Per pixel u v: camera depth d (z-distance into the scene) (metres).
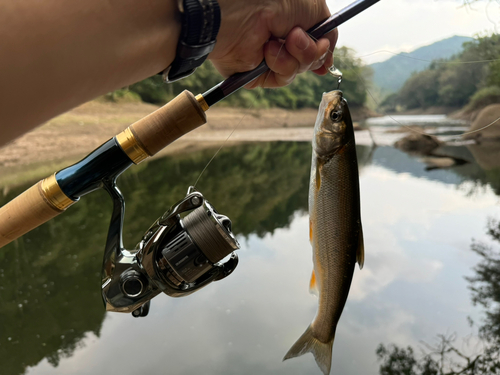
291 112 6.10
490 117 3.82
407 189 2.19
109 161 0.24
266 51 0.29
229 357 0.81
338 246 0.35
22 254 1.36
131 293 0.27
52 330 0.93
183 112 0.25
